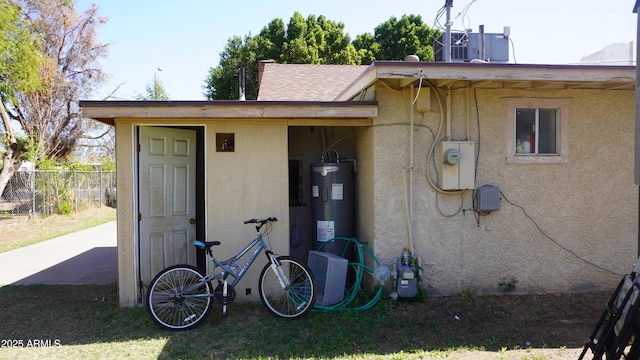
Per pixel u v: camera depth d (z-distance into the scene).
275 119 5.59
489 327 4.73
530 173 5.75
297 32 26.92
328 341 4.36
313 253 5.83
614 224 5.85
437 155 5.67
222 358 4.01
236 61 27.69
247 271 5.56
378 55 27.33
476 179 5.68
